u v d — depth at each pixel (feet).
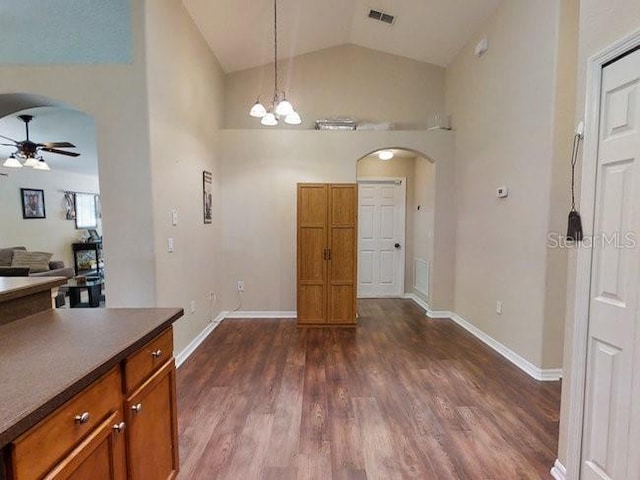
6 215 21.12
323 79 15.93
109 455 3.71
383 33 14.64
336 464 6.12
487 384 9.09
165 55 9.60
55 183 24.81
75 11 8.65
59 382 3.01
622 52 4.54
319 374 9.68
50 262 20.34
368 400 8.28
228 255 15.02
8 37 8.71
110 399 3.73
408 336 12.86
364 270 19.33
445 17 12.62
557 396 8.46
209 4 11.12
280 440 6.77
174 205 10.15
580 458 5.32
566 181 8.98
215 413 7.70
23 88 8.69
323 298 13.96
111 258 8.89
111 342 4.00
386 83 15.99
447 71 15.65
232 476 5.82
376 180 18.92
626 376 4.53
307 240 13.84
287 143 14.73
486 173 12.15
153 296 8.93
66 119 15.30
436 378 9.44
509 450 6.49
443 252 15.03
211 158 13.64
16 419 2.46
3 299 4.51
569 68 8.77
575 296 5.37
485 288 12.24
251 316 15.19
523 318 10.07
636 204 4.35
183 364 10.35
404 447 6.57
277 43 14.47
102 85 8.66
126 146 8.74
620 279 4.61
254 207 14.89
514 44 10.48
